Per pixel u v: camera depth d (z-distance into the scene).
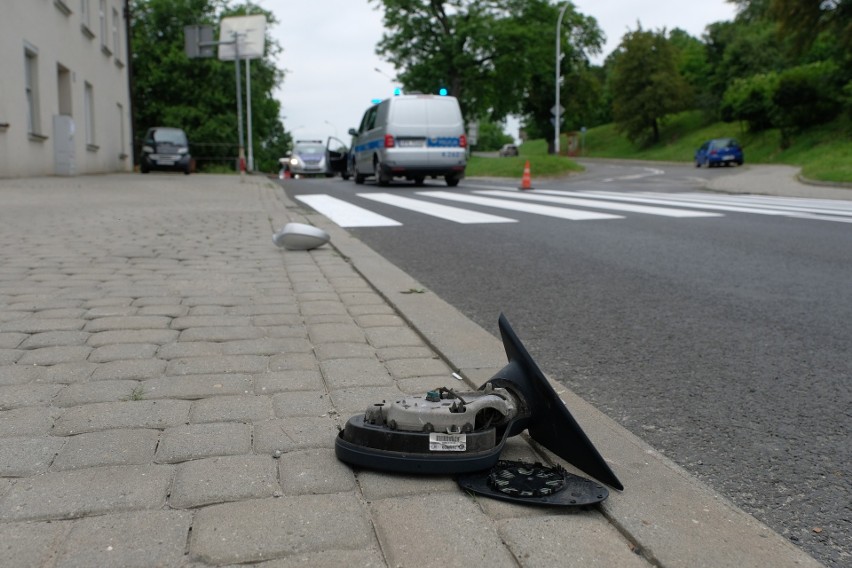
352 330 3.62
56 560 1.58
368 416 2.07
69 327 3.60
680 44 89.19
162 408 2.52
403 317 3.91
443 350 3.20
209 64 44.28
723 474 2.18
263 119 51.97
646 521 1.77
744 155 47.91
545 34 46.28
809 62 58.91
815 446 2.39
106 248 6.25
